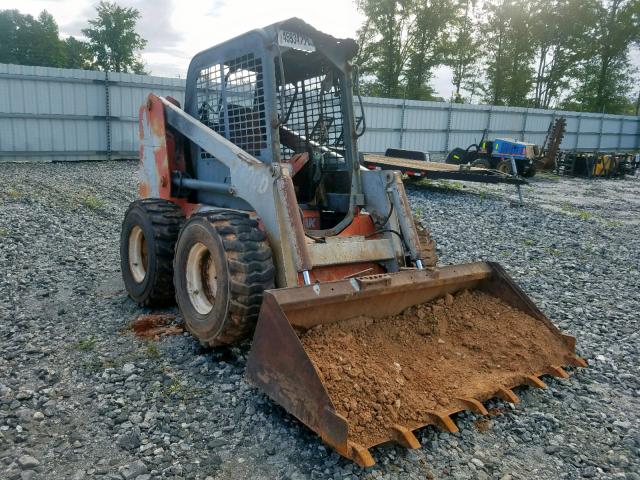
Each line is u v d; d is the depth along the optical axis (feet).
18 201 33.88
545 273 24.21
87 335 15.07
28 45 183.32
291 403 9.90
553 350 13.00
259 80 14.01
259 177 13.29
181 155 17.72
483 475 9.55
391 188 14.85
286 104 16.24
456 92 163.84
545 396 12.37
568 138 109.19
